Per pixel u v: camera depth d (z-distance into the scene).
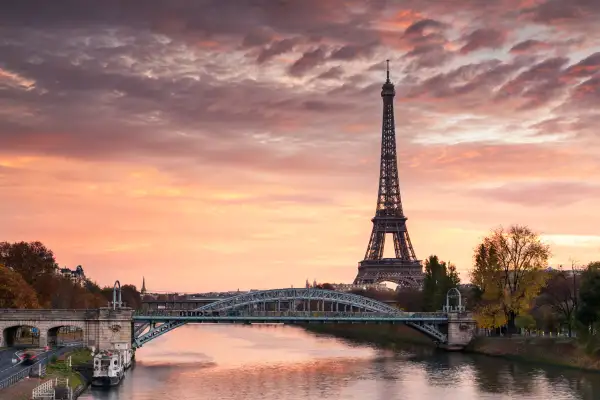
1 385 142.75
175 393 171.12
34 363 172.88
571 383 180.38
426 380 189.38
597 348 199.88
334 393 172.50
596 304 197.12
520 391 171.25
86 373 181.25
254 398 166.25
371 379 192.00
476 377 192.38
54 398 141.62
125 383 183.75
